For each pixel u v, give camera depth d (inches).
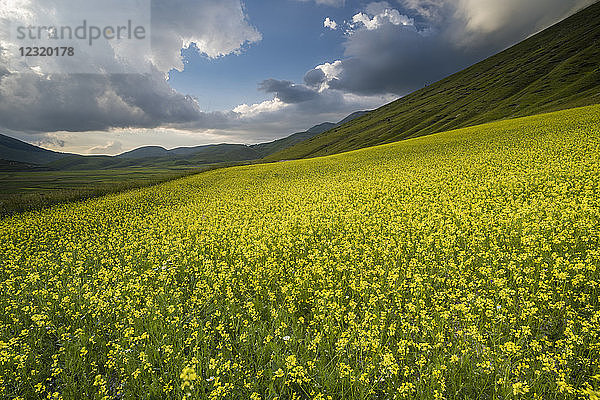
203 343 281.0
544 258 347.3
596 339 230.8
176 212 911.7
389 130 6604.3
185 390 225.5
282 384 229.5
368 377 219.9
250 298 349.1
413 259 367.2
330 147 7229.3
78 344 284.5
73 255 564.7
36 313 354.0
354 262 398.9
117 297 363.3
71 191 1488.7
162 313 326.6
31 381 256.8
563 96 4296.3
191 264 470.0
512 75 6417.3
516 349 209.9
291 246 492.7
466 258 381.4
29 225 874.8
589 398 183.6
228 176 1854.1
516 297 297.7
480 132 1873.8
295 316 318.3
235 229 627.2
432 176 922.1
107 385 252.2
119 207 1098.1
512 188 645.3
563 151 937.5
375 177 1085.1
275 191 1121.4
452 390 215.2
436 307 285.0
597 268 308.3
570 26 7603.4
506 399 198.2
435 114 6422.2
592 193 520.4
